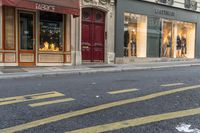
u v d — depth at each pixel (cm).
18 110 645
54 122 558
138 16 2191
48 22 1714
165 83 1001
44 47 1703
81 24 1859
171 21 2469
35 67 1616
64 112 626
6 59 1567
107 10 1983
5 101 734
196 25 2714
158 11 2336
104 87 930
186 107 661
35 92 855
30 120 572
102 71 1546
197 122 558
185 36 2625
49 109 652
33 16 1655
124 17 2081
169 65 1958
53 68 1587
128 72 1514
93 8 1922
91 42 1928
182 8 2538
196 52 2736
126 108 654
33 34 1658
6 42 1565
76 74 1433
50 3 1608
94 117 589
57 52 1747
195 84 965
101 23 1978
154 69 1733
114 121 562
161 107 661
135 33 2177
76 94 814
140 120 568
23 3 1509
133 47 2164
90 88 912
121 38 2059
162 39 2398
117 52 2036
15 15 1587
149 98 748
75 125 540
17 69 1494
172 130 515
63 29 1772
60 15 1758
